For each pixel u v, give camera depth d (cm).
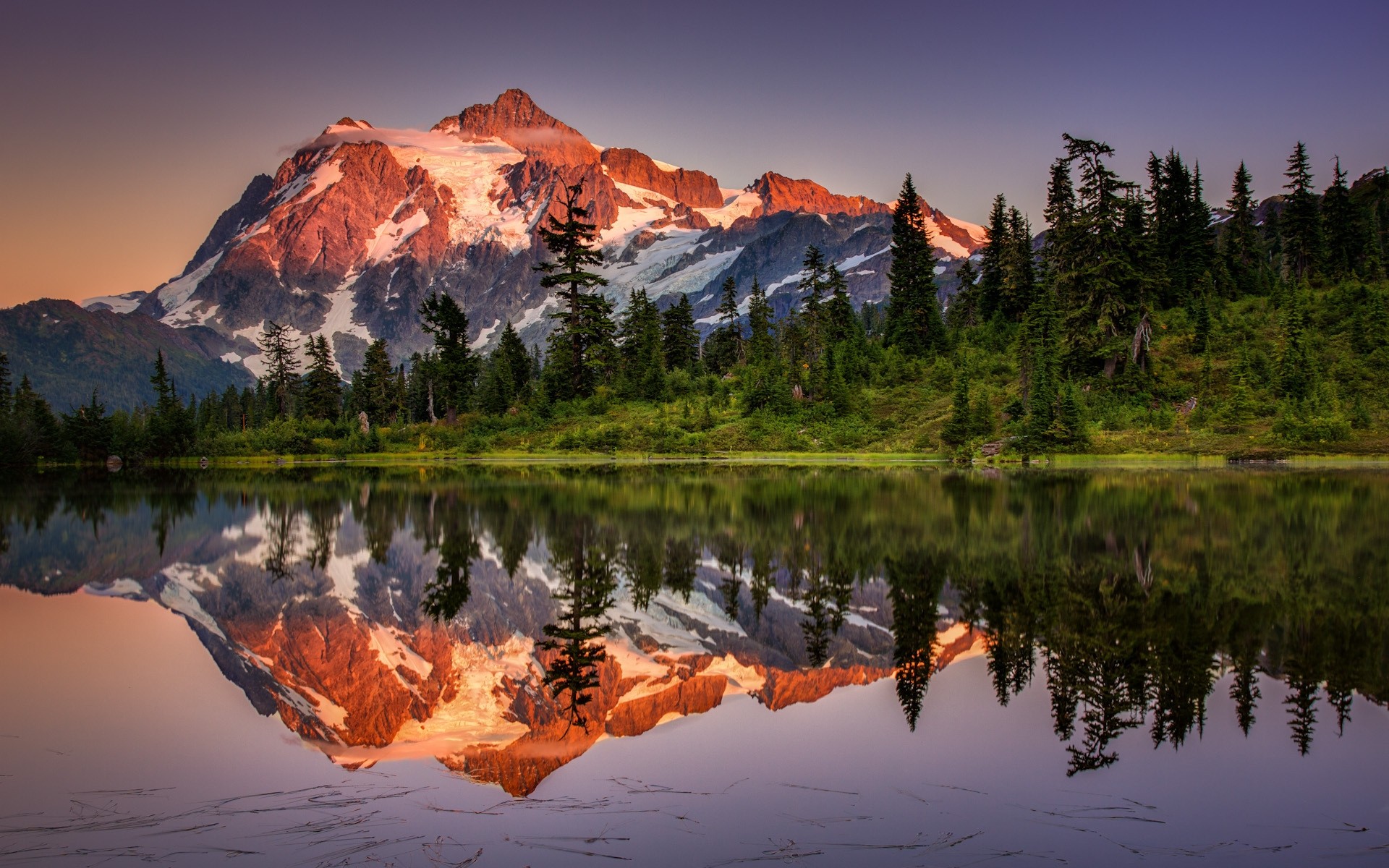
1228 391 7650
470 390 11706
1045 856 750
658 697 1258
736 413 9725
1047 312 8356
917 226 10494
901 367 9812
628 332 12131
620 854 754
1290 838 786
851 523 3136
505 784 918
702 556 2492
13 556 2711
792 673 1362
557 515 3553
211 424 13775
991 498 3966
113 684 1363
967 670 1345
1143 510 3375
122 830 816
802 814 830
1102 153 8412
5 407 12388
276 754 1035
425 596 2012
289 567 2434
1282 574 2033
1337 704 1155
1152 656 1391
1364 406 7062
